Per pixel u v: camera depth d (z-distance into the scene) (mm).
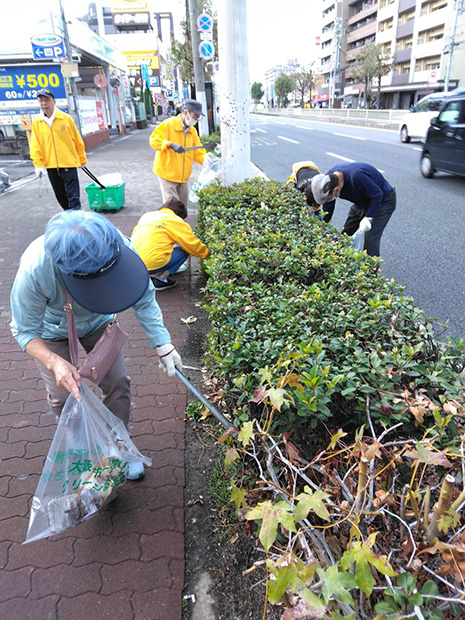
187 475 2746
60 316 2223
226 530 2373
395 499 1562
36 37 16922
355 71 65312
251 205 5129
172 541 2324
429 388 2059
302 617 1091
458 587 1258
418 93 61438
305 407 1798
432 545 1339
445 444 1701
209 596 2082
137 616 1993
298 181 6391
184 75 29141
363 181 4938
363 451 1473
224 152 7305
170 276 5816
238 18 6562
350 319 2445
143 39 56250
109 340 2180
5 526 2426
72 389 1993
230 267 3303
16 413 3293
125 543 2318
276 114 77188
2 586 2119
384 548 1461
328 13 86250
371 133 27000
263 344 2264
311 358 2020
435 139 11820
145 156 18109
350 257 3453
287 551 1305
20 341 2072
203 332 4473
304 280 3295
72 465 2109
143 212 9086
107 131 25828
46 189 11312
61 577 2160
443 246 6840
